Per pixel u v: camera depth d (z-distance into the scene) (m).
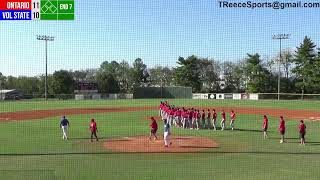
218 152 22.70
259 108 58.44
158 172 17.72
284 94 84.81
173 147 24.39
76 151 23.20
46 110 56.72
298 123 38.59
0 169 18.38
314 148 24.16
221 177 16.75
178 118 35.41
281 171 17.83
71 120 42.84
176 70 120.62
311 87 96.75
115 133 31.66
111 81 120.25
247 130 33.50
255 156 21.47
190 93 97.69
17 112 53.28
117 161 20.23
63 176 17.03
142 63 145.50
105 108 60.47
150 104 70.38
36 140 27.86
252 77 104.31
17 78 125.50
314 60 96.88
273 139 28.02
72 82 114.44
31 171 17.98
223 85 127.44
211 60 126.69
